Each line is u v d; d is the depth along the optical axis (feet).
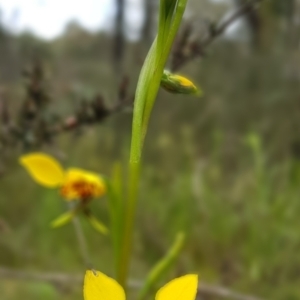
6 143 0.68
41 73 0.69
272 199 0.93
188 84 0.29
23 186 0.99
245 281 0.78
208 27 0.62
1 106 0.71
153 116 1.51
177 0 0.28
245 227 0.85
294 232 0.81
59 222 0.46
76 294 0.72
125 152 1.23
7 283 0.75
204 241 0.85
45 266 0.83
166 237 0.87
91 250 0.88
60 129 0.67
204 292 0.61
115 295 0.20
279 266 0.79
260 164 0.90
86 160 1.22
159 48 0.28
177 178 1.06
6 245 0.84
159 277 0.42
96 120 0.66
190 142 1.25
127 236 0.39
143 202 0.93
